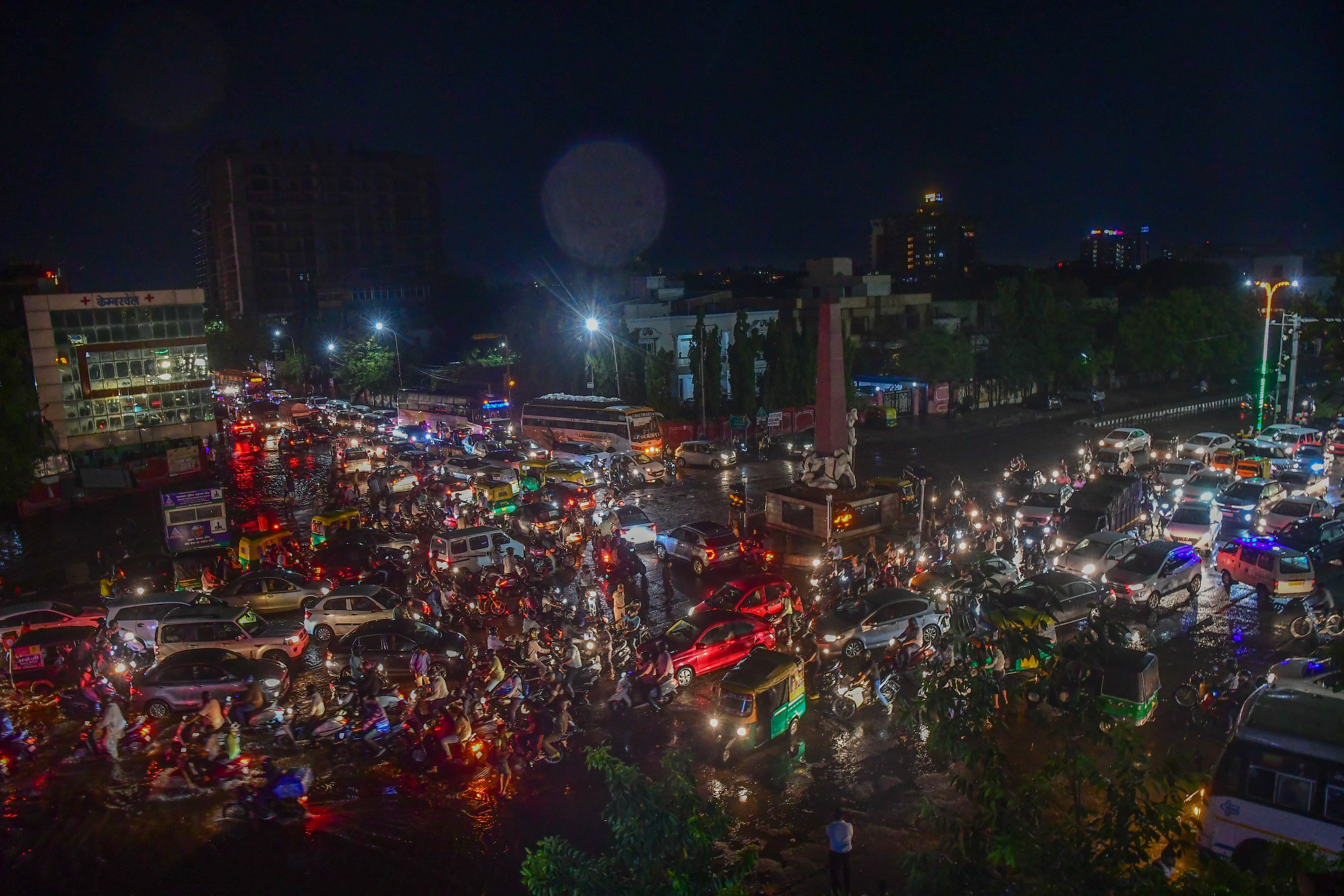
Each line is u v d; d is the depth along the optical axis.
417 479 40.94
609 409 49.34
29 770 16.06
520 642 20.27
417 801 14.80
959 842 6.51
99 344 46.56
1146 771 6.04
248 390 89.69
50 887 12.51
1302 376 73.12
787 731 16.53
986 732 6.79
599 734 17.02
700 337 54.97
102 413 46.97
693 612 20.73
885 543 29.95
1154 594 22.66
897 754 15.92
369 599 23.14
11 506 41.19
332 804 14.77
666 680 18.09
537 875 6.96
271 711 17.97
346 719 17.33
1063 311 68.25
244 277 149.25
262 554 29.00
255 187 149.88
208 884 12.53
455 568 27.58
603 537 29.11
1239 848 11.07
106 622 22.06
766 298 76.56
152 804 14.74
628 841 6.95
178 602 22.42
